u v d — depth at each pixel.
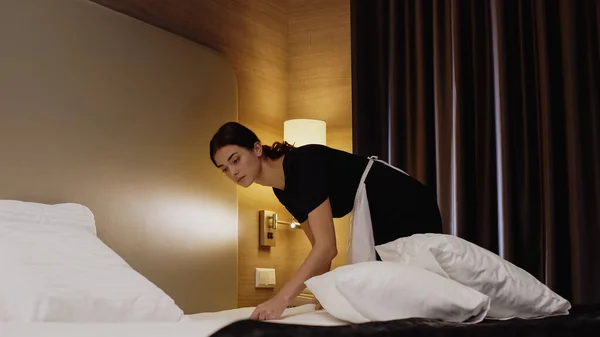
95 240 2.01
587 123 3.07
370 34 3.53
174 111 2.78
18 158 2.20
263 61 3.54
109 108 2.51
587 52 3.11
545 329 1.39
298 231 3.54
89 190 2.40
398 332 1.27
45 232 1.92
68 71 2.38
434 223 2.54
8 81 2.20
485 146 3.21
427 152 3.32
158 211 2.65
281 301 1.98
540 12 3.16
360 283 1.68
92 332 1.28
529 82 3.19
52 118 2.31
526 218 3.12
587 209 3.02
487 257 1.94
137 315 1.81
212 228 2.90
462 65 3.29
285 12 3.73
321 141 3.41
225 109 3.05
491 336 1.34
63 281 1.75
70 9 2.42
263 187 3.37
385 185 2.49
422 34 3.38
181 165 2.78
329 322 1.79
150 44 2.71
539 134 3.14
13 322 1.45
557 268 3.03
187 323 1.41
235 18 3.37
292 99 3.70
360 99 3.47
